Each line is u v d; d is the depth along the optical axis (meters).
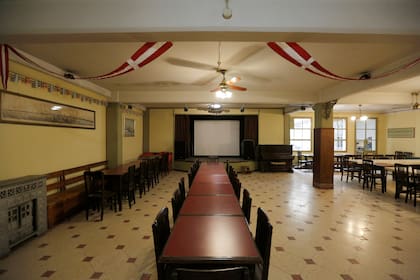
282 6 2.14
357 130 11.32
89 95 5.53
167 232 2.19
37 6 2.14
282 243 3.17
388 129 11.03
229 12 2.07
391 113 10.84
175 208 2.65
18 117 3.48
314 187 6.62
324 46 3.17
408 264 2.66
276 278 2.40
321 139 6.39
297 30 2.14
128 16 2.12
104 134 6.35
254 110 10.00
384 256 2.84
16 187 2.97
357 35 2.24
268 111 10.05
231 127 10.47
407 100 6.77
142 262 2.69
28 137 3.68
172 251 1.62
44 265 2.63
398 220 4.04
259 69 4.24
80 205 4.46
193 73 4.53
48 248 3.01
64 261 2.71
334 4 2.15
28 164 3.68
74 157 4.94
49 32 2.14
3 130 3.26
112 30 2.13
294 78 4.93
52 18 2.13
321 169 6.43
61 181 4.43
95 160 5.86
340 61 3.80
